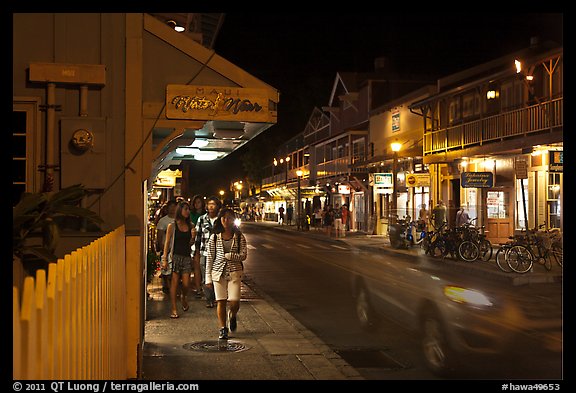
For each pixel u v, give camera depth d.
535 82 22.64
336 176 45.91
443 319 10.75
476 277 17.20
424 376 7.16
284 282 15.99
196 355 7.70
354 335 9.48
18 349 2.39
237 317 10.45
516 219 23.94
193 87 6.84
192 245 11.23
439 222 24.89
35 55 6.46
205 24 13.63
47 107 6.38
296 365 7.36
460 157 26.02
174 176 19.55
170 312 10.67
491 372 7.35
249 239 35.56
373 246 27.89
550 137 20.00
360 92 44.22
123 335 6.07
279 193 70.56
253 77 7.03
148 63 6.83
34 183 6.40
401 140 34.81
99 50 6.58
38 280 2.70
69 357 3.34
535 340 9.07
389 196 36.56
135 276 6.54
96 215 5.94
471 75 29.66
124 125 6.58
